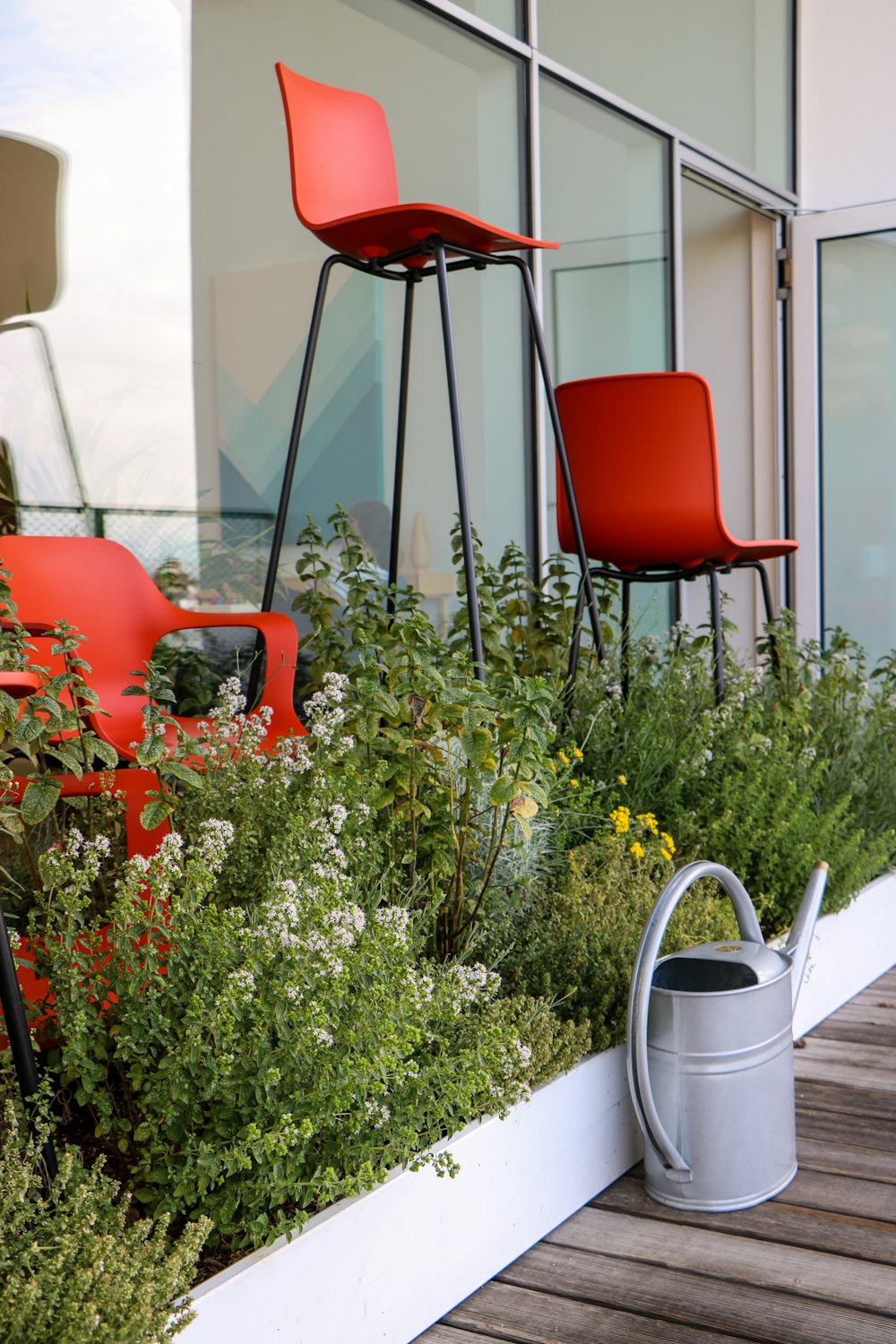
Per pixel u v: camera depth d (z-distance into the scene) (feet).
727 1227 5.99
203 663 9.85
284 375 10.55
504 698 6.82
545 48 13.30
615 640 11.85
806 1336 5.04
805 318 18.40
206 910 4.96
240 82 10.18
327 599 10.19
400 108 11.65
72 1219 4.19
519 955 6.96
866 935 9.95
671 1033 6.15
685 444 10.30
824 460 18.56
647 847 8.45
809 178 18.53
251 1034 4.73
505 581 11.21
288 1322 4.61
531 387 13.24
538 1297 5.44
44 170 8.81
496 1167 5.66
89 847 5.14
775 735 10.64
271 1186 4.63
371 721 6.42
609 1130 6.54
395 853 6.73
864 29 17.99
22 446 8.66
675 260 15.60
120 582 8.17
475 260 8.66
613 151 14.56
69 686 6.05
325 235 8.09
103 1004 4.97
